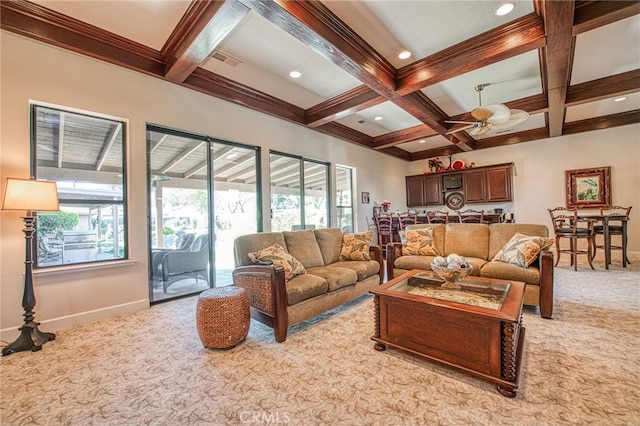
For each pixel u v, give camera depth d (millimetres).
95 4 2504
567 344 2195
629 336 2314
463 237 3867
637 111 5398
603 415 1446
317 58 3385
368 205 7102
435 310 1925
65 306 2730
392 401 1597
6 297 2453
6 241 2480
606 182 5805
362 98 4273
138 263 3225
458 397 1618
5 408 1589
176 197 3717
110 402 1631
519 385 1703
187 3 2516
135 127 3250
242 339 2328
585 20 2484
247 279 2705
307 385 1761
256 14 2617
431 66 3387
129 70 3203
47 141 2807
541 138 6535
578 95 4191
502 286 2291
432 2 2518
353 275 3188
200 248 3943
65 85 2797
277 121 4879
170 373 1918
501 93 4414
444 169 7875
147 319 2930
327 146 5930
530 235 3393
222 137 4078
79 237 2969
